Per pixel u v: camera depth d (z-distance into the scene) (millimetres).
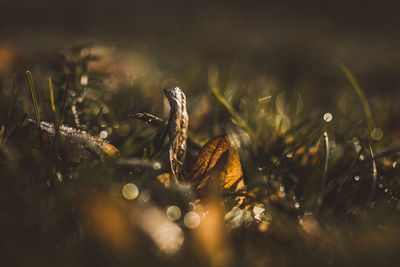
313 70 1302
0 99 601
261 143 540
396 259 416
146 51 1662
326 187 469
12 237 405
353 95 921
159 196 432
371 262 414
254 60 1542
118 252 399
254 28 2785
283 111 720
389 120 660
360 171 491
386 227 444
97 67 761
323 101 923
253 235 426
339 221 453
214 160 449
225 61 1457
